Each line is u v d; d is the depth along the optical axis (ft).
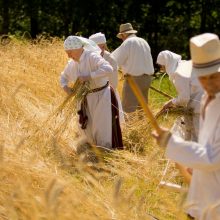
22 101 39.83
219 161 16.75
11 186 21.17
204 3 133.59
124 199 19.89
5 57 50.80
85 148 33.83
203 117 17.95
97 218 19.49
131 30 47.32
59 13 131.54
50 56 52.65
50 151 28.50
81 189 22.41
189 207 18.19
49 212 18.53
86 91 36.73
